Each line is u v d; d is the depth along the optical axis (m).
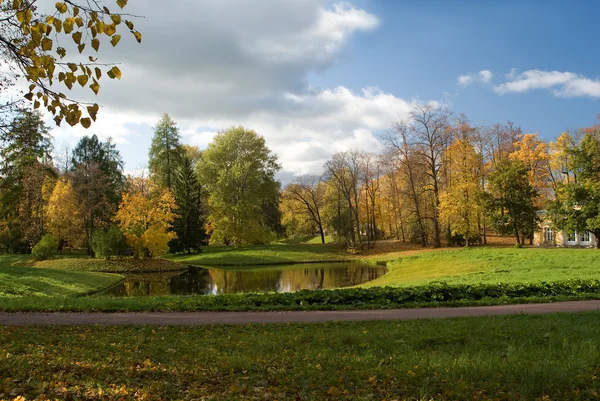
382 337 9.26
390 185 65.62
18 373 6.26
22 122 14.43
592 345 7.94
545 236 54.09
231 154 60.53
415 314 13.21
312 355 7.77
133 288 29.98
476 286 17.06
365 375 6.43
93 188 49.88
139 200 43.06
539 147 50.78
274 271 41.59
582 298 16.36
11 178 38.88
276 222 76.50
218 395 5.57
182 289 29.62
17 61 5.63
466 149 47.53
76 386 5.69
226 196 57.94
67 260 40.31
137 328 10.80
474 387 5.92
